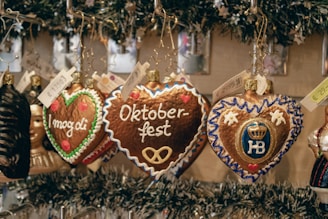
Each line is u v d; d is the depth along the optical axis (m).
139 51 1.14
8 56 1.19
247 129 0.83
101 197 1.08
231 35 1.04
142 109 0.85
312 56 1.05
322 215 0.95
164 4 0.97
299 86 1.06
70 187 1.11
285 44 1.00
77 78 0.95
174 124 0.85
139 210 1.04
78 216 1.08
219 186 1.04
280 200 0.97
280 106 0.84
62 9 1.06
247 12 0.89
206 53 1.10
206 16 0.98
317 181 0.90
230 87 0.90
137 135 0.85
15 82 1.19
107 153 1.05
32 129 0.99
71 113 0.91
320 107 1.04
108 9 1.01
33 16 1.06
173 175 1.05
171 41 1.03
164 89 0.86
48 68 1.15
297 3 0.92
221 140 0.84
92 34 1.05
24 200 1.13
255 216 0.98
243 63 1.09
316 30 0.99
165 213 1.02
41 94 0.93
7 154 0.92
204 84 1.11
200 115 0.86
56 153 1.04
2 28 1.08
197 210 1.00
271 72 1.06
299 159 1.05
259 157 0.84
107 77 0.98
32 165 1.00
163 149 0.85
